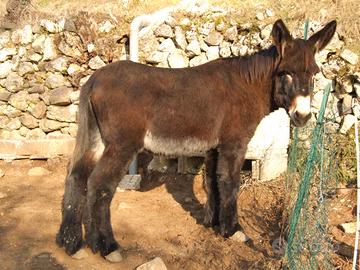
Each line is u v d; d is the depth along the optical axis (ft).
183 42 12.69
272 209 10.59
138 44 12.81
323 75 11.88
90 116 8.25
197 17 12.85
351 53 11.69
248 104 8.89
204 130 8.66
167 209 10.75
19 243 8.80
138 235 9.38
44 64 13.64
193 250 8.86
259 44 12.12
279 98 8.47
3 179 12.39
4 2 15.38
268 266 8.07
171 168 12.50
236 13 12.79
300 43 8.14
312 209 8.09
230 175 9.08
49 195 11.33
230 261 8.47
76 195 8.30
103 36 13.29
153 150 8.54
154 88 8.28
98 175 7.89
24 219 9.88
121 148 8.02
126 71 8.25
